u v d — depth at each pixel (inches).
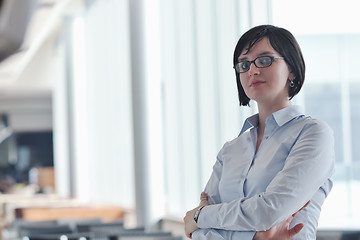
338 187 288.5
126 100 345.4
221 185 79.4
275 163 74.9
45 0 357.1
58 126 574.6
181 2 252.7
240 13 197.2
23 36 181.0
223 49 211.0
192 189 242.5
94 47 411.2
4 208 409.1
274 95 77.0
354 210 262.4
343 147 314.7
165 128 273.7
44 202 426.6
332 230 145.6
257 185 75.1
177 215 259.6
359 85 300.8
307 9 239.8
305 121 75.5
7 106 747.4
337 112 312.5
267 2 185.3
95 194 426.9
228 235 75.1
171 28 264.5
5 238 310.0
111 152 382.9
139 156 273.7
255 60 77.0
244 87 79.0
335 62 303.7
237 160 78.7
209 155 225.6
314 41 301.0
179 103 256.5
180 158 255.8
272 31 77.4
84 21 433.7
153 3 279.3
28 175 915.4
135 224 275.0
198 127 235.6
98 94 407.8
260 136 79.5
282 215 71.3
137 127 274.7
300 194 71.7
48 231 238.5
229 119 207.0
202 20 230.8
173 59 262.8
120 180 366.0
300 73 78.2
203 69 230.2
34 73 594.9
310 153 72.6
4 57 195.5
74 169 442.3
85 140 443.2
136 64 275.7
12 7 150.2
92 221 277.7
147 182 272.7
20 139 921.5
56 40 501.4
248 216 72.1
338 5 251.4
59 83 547.8
